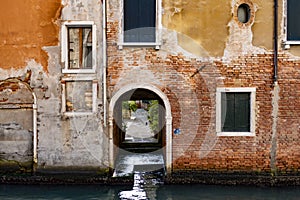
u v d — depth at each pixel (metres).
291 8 11.48
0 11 11.58
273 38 11.47
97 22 11.55
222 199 10.52
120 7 11.52
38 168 11.76
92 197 10.71
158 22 11.49
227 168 11.63
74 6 11.52
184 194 10.90
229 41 11.52
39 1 11.52
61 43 11.58
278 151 11.58
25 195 10.87
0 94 11.82
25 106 11.86
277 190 11.18
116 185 11.69
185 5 11.51
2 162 11.96
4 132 11.93
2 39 11.64
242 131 11.66
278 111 11.55
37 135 11.75
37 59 11.64
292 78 11.49
